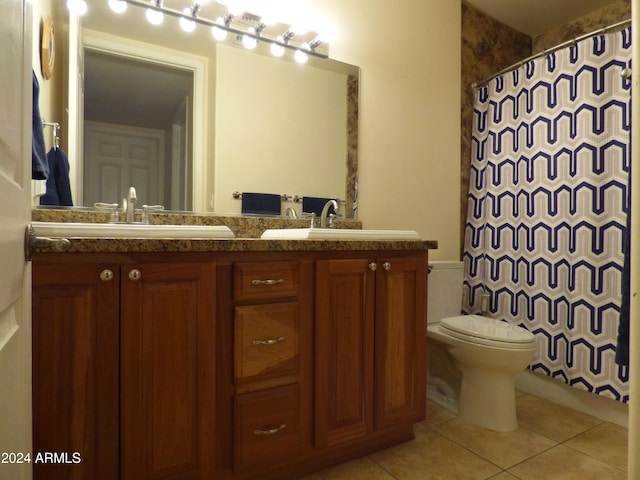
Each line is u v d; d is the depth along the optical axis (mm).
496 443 1695
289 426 1350
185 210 1764
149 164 1699
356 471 1489
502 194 2352
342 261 1445
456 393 2059
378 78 2250
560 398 2113
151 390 1106
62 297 1007
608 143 1878
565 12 2598
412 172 2377
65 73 1559
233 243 1220
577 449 1648
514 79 2311
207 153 1815
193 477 1166
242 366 1260
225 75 1861
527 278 2201
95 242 1024
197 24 1807
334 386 1437
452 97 2543
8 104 580
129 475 1077
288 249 1315
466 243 2572
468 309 2525
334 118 2119
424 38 2426
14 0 602
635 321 714
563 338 2033
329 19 2098
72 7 1573
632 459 713
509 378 1829
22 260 673
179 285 1147
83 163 1572
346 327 1459
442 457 1584
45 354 989
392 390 1563
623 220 1813
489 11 2646
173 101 1754
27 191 712
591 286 1918
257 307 1287
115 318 1063
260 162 1929
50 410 995
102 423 1049
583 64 1973
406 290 1604
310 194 2049
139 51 1696
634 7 731
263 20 1920
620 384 1812
